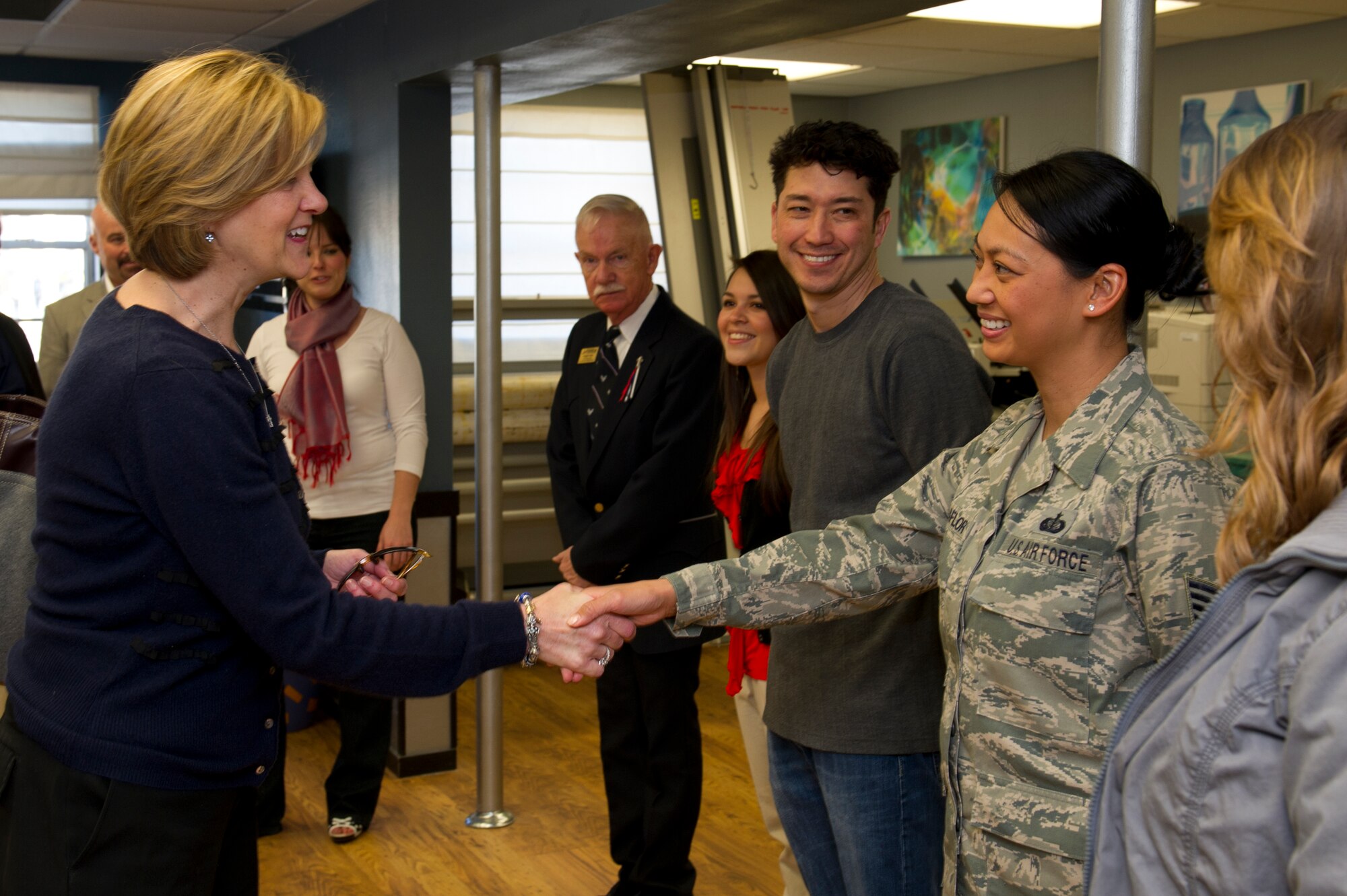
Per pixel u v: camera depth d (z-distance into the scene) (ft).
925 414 6.06
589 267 9.68
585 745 14.38
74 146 19.39
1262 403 2.90
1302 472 2.79
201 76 4.75
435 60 11.96
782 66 22.25
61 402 4.67
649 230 9.82
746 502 8.04
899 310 6.37
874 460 6.32
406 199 13.00
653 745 9.42
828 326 6.72
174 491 4.54
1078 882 4.09
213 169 4.66
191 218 4.68
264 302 16.70
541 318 22.80
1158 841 2.94
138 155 4.67
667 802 9.38
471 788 12.94
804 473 6.70
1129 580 4.15
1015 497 4.48
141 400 4.53
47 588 4.78
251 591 4.67
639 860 9.55
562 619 5.39
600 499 9.91
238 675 4.98
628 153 23.85
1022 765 4.28
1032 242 4.43
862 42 19.66
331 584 5.19
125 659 4.69
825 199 6.42
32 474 6.19
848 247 6.45
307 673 4.90
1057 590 4.20
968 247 24.81
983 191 24.30
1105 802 3.20
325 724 15.14
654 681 9.32
